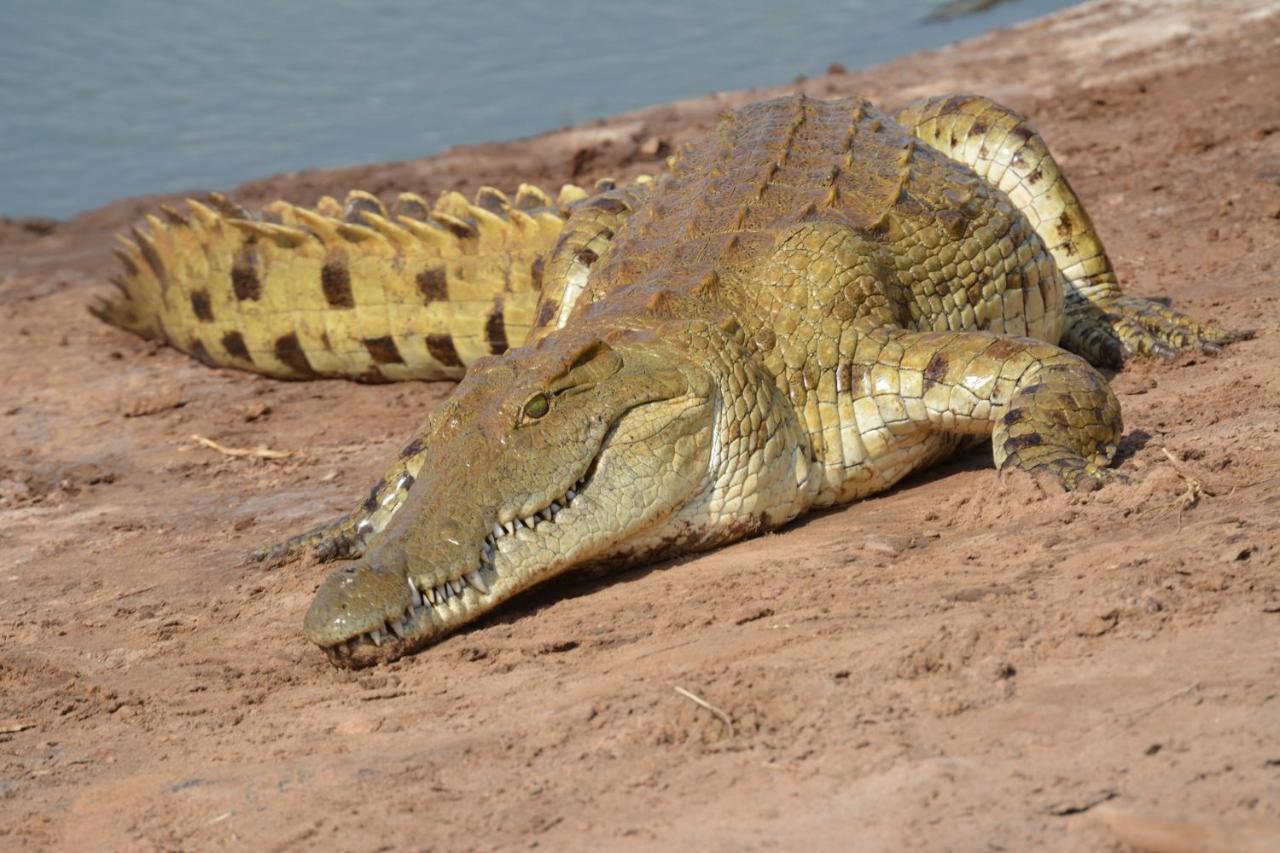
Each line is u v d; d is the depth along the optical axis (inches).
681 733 405.1
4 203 1716.3
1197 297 853.2
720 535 582.2
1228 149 1177.4
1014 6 2129.7
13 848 422.6
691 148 802.8
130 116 2038.6
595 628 509.7
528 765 406.9
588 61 2150.6
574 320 647.1
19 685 569.0
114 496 824.9
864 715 395.2
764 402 589.6
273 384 1002.7
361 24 2492.6
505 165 1529.3
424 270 921.5
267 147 1855.3
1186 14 1707.7
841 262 639.8
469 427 544.1
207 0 2696.9
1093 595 440.8
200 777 446.0
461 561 518.6
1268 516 482.9
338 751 445.4
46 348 1146.7
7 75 2233.0
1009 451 568.7
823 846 337.7
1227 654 390.0
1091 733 364.8
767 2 2412.6
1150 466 566.6
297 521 733.9
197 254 1028.5
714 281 624.4
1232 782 332.8
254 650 566.6
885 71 1716.3
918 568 506.9
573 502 540.4
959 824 335.9
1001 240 722.2
